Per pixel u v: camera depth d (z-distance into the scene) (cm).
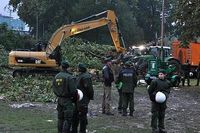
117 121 1659
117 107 2045
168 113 1928
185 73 3434
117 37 3244
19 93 2273
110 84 1795
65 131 1147
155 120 1394
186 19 3044
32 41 6153
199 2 2930
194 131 1516
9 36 5866
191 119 1788
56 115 1738
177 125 1631
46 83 2484
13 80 2594
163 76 1383
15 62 3198
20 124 1513
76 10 8175
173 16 3152
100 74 3269
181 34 3106
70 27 3281
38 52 3238
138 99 2416
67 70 1175
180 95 2702
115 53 3144
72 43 3891
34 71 3228
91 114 1800
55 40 3256
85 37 7825
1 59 3922
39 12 8206
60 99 1157
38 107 1970
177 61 3525
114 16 3278
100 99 2341
